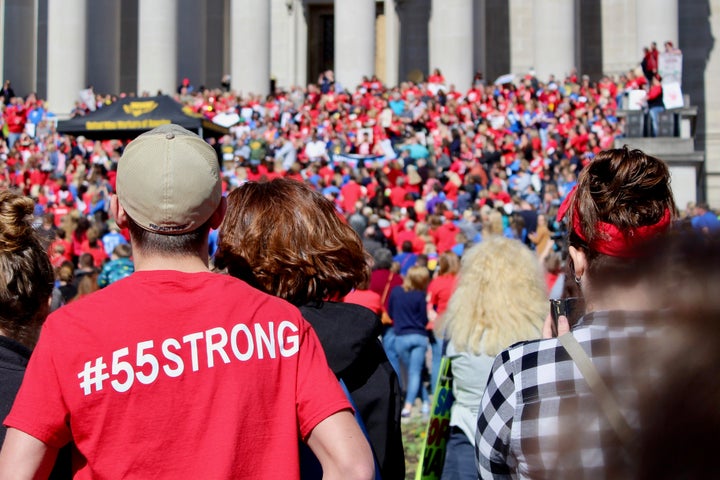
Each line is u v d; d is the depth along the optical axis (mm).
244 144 28875
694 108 24453
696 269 1497
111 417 2797
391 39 44312
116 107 23734
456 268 12914
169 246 3146
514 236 17844
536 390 2863
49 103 38031
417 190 24250
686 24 43156
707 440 1363
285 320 3080
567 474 1710
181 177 3100
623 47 43438
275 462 2873
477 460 3176
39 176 28875
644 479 1434
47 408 2805
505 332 5316
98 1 39719
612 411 1679
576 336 2846
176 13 38000
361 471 2822
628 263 1795
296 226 3914
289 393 2963
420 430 12086
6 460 2754
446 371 5574
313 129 30656
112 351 2857
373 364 3836
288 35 45438
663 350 1479
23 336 3824
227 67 46625
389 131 29625
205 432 2822
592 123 30578
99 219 21875
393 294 13266
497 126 29812
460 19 36688
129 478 2762
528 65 43938
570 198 3496
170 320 2934
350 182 23391
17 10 42312
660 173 3211
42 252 3922
